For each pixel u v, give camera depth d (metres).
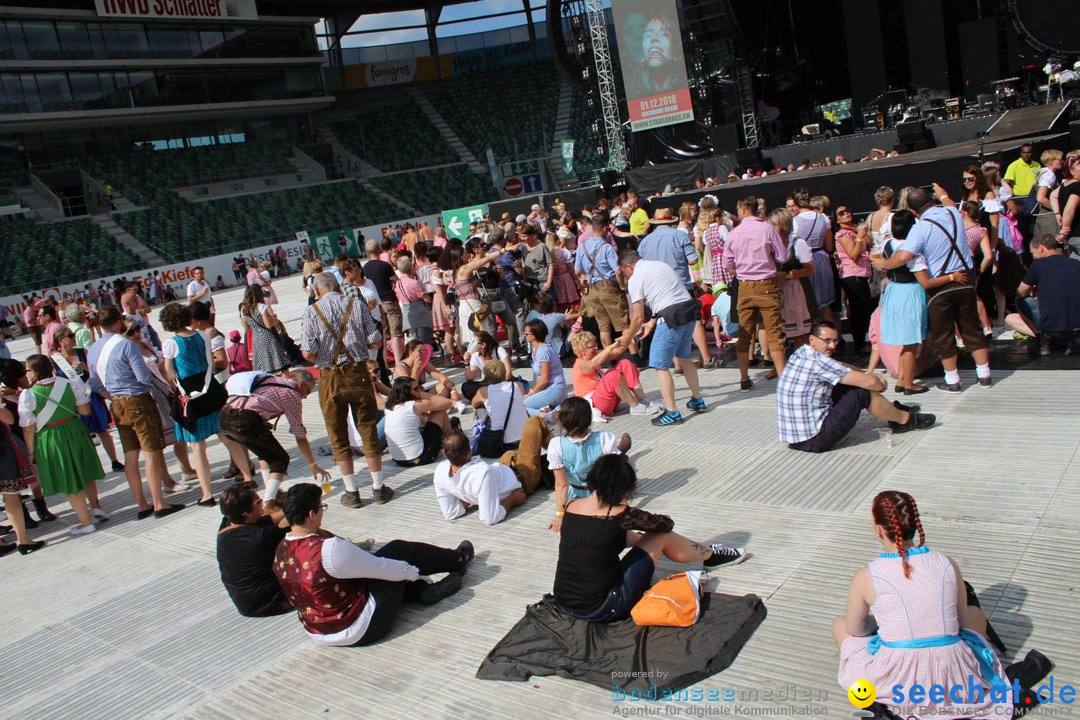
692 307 7.41
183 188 42.19
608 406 7.99
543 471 6.53
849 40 27.88
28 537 7.48
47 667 5.13
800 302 8.12
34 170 39.09
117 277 36.56
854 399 6.17
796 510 5.42
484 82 52.91
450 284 11.65
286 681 4.51
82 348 12.42
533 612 4.56
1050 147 13.04
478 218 26.61
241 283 39.84
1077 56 23.94
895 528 3.31
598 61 29.09
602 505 4.32
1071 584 4.11
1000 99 23.05
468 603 4.98
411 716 3.99
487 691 4.07
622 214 15.38
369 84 53.00
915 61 26.94
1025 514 4.84
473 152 50.00
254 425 6.62
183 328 7.48
